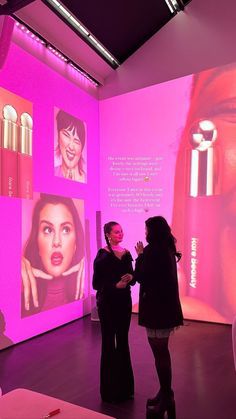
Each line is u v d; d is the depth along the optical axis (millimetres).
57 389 3109
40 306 4941
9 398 1791
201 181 5664
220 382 3254
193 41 6043
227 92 5523
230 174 5422
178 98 5953
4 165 4340
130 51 6512
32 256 4824
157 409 2523
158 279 2547
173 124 5977
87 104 6344
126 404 2818
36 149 4953
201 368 3609
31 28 4820
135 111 6348
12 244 4469
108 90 6691
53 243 5258
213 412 2693
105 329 2881
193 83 5828
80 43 5703
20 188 4617
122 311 2885
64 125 5629
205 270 5578
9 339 4359
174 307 2561
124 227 6320
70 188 5734
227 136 5480
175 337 4746
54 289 5250
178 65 6141
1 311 4266
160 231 2674
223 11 5824
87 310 6121
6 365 3707
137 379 3307
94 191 6457
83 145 6145
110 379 2852
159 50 6316
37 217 4941
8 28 3908
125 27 5895
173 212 5891
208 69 5734
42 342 4535
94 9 5305
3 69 4379
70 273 5652
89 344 4426
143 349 4203
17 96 4602
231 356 3971
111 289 2867
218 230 5480
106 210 6516
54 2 4824
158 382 3234
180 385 3191
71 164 5773
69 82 5816
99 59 6219
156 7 5836
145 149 6215
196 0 6059
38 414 1631
